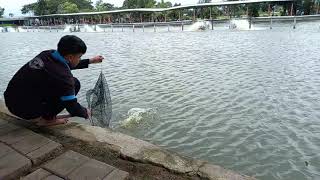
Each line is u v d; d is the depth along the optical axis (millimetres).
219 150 6344
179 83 11789
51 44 32719
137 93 10531
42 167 3211
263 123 7605
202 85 11352
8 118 4527
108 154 3541
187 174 3160
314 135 6871
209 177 3086
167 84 11695
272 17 40406
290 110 8445
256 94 9977
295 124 7500
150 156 3449
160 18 60000
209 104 9117
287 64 14734
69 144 3752
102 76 5551
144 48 24359
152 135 7078
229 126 7480
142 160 3389
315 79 11680
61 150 3564
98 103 5449
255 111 8430
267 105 8891
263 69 13820
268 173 5504
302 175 5402
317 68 13594
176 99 9711
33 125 4262
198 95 10062
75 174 3064
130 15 63562
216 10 57000
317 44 21656
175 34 37938
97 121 5426
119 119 8039
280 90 10352
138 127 7492
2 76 14430
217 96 9891
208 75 13031
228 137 6902
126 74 13898
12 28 76250
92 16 71688
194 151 6340
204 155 6172
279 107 8703
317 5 44969
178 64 16109
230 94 10070
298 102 9086
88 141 3822
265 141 6664
